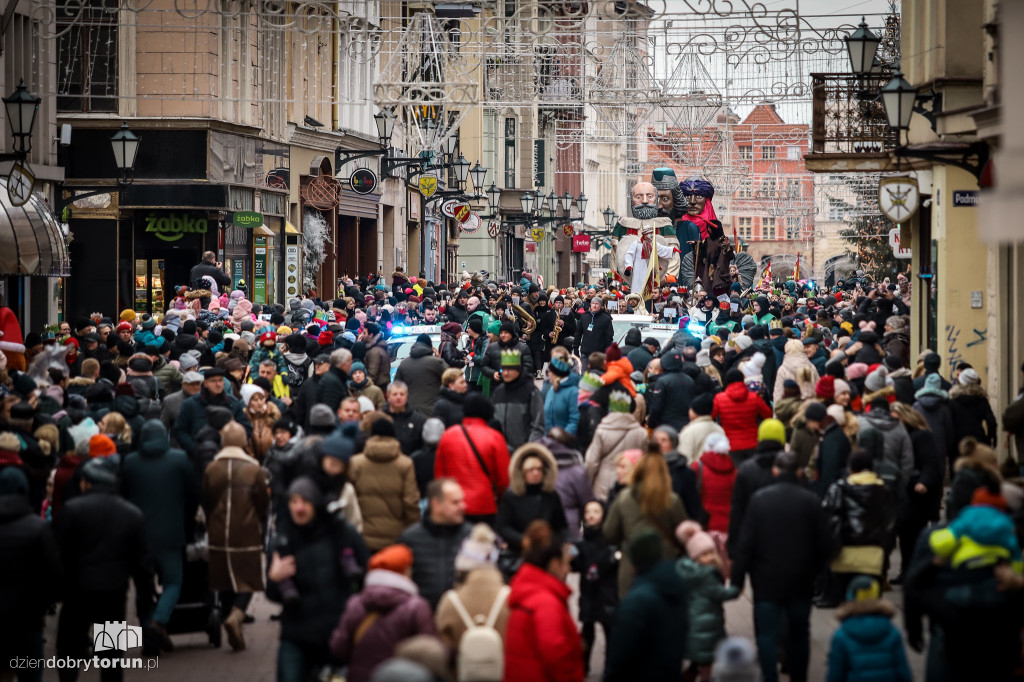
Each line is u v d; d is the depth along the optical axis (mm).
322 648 20969
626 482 25016
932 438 31266
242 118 89062
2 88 61312
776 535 23109
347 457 23688
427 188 111000
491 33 64000
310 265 102250
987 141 41875
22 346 44688
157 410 35656
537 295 74312
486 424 27703
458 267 161000
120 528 23453
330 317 66625
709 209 109562
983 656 19734
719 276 109062
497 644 17219
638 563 19406
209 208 82125
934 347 54938
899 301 77625
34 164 66312
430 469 30203
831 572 30438
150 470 26672
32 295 68062
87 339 46594
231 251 85875
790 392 34188
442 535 21656
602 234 181625
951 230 52219
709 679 22797
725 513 29000
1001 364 44062
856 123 55406
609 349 40406
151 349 43938
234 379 39562
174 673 25391
